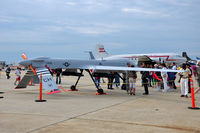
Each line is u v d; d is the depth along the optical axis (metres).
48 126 4.30
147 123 4.61
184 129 4.14
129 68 9.52
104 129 4.10
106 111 5.95
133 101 8.03
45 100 7.77
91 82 19.06
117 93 10.92
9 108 6.25
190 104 7.36
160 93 11.09
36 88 12.77
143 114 5.57
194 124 4.54
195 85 15.32
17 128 4.14
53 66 10.32
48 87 8.62
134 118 5.08
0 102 7.37
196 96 9.76
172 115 5.46
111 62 11.70
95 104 7.21
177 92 11.66
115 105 7.04
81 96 9.48
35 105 6.84
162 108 6.51
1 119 4.86
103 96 9.58
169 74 12.44
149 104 7.32
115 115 5.41
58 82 18.22
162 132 3.93
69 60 10.51
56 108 6.34
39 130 4.01
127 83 10.73
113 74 11.88
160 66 14.10
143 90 12.62
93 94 10.33
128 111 5.98
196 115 5.48
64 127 4.23
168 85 12.13
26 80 10.59
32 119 4.88
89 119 4.94
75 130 4.02
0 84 15.67
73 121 4.73
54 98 8.66
